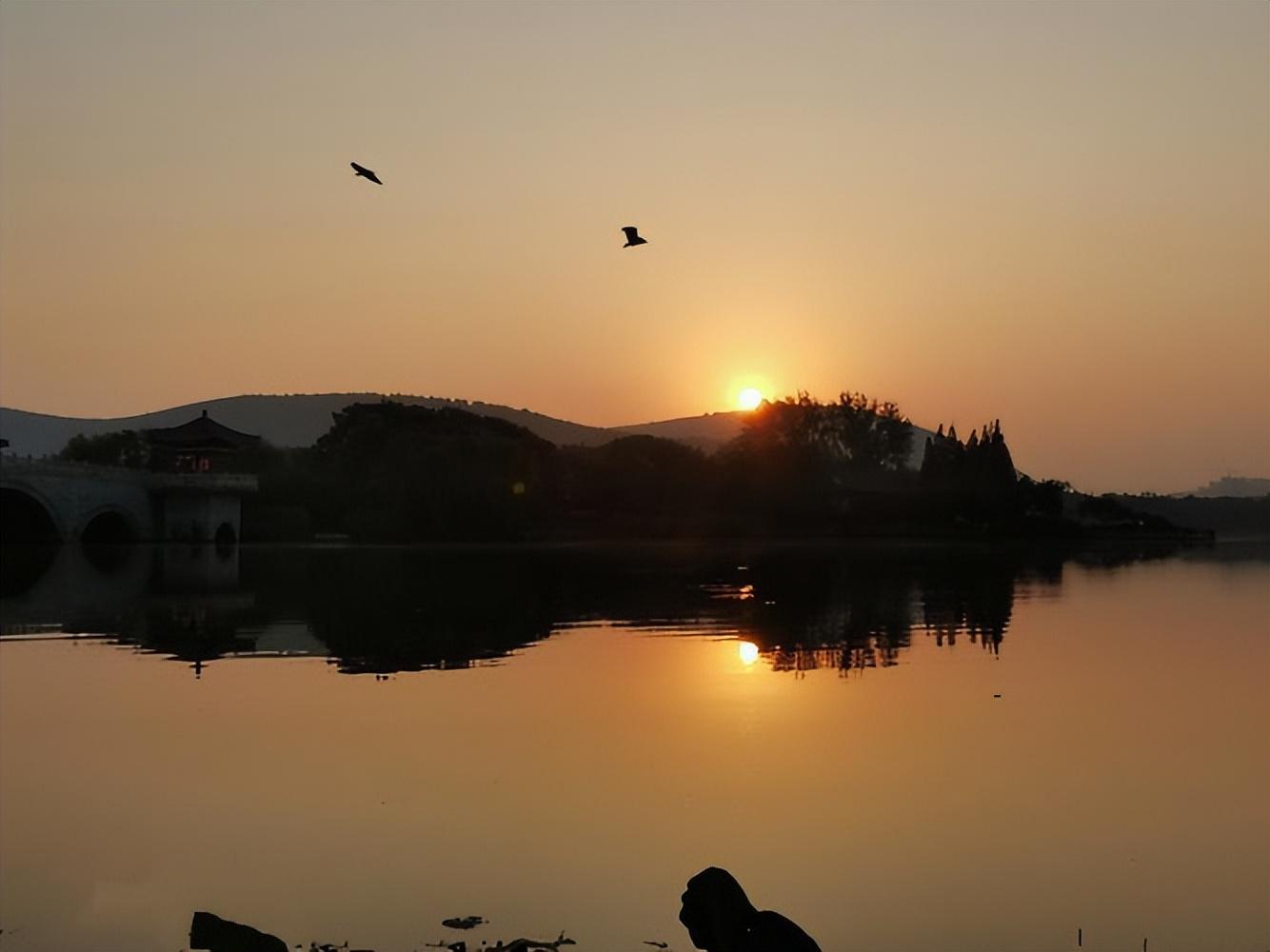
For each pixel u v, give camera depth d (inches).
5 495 4180.6
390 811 942.4
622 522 5994.1
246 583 2999.5
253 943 698.8
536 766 1069.8
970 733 1202.0
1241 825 903.1
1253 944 702.5
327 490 5698.8
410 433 6328.7
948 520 6397.6
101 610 2349.9
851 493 6668.3
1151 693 1425.9
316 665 1647.4
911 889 777.6
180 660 1705.2
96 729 1235.2
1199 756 1106.1
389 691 1440.7
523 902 759.1
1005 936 711.7
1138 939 709.9
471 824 907.4
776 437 7140.8
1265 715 1295.5
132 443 6638.8
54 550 4138.8
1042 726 1235.2
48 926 736.3
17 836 894.4
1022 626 2134.6
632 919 732.0
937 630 2065.7
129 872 821.2
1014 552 5064.0
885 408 7716.5
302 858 840.3
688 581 3169.3
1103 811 936.3
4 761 1107.9
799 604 2554.1
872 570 3695.9
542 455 6471.5
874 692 1428.4
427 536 5354.3
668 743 1158.3
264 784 1020.5
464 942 703.1
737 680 1521.9
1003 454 6973.4
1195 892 775.7
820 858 831.7
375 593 2733.8
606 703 1360.7
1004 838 872.9
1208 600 2706.7
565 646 1841.8
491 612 2346.2
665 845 857.5
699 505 6373.0
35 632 2011.6
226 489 5098.4
